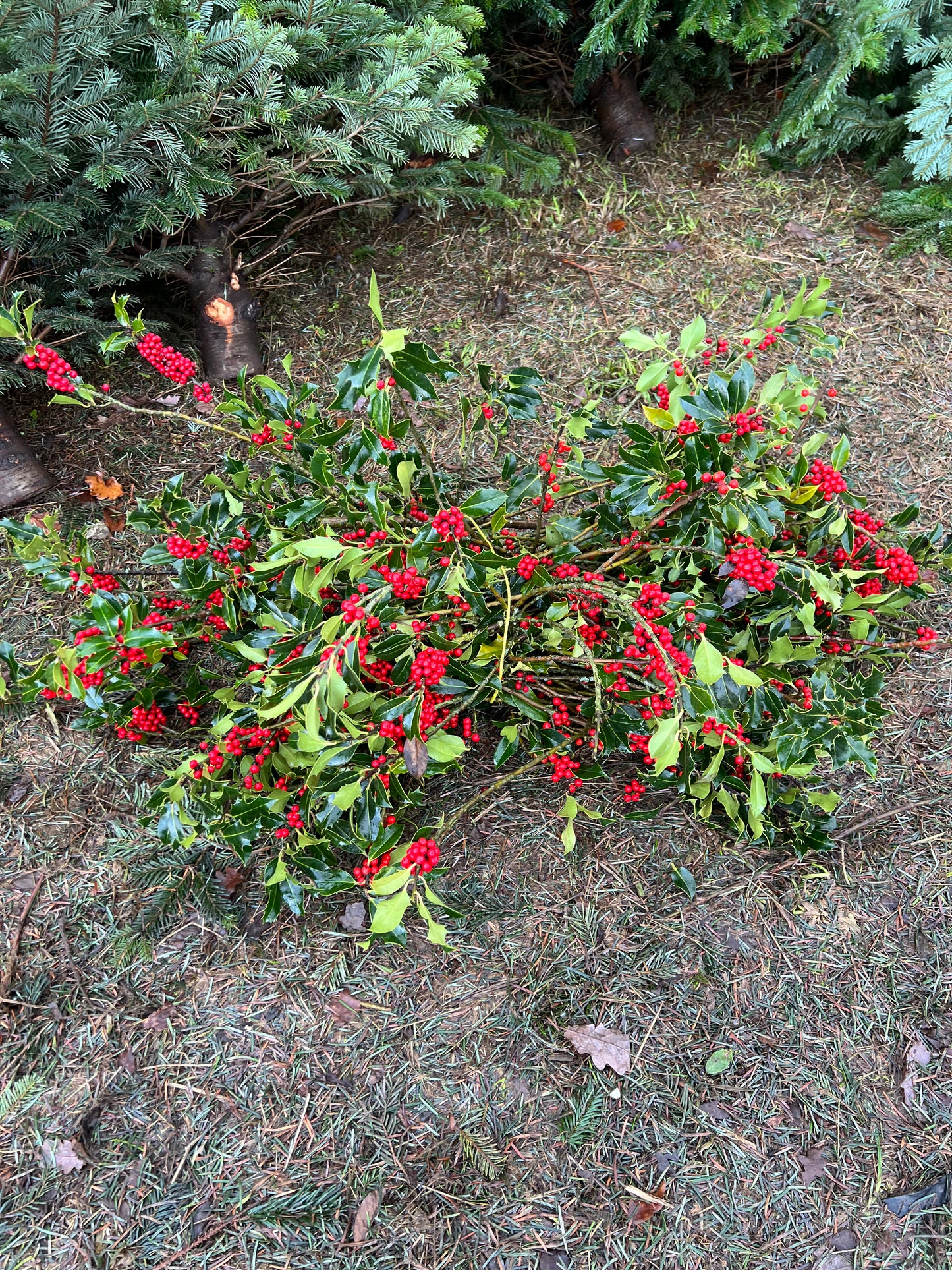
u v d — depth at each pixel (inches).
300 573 64.0
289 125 106.9
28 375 108.9
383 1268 63.6
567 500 100.5
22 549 74.9
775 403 73.3
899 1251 65.6
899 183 141.9
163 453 112.4
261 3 102.2
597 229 139.7
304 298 131.5
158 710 84.5
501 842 83.4
